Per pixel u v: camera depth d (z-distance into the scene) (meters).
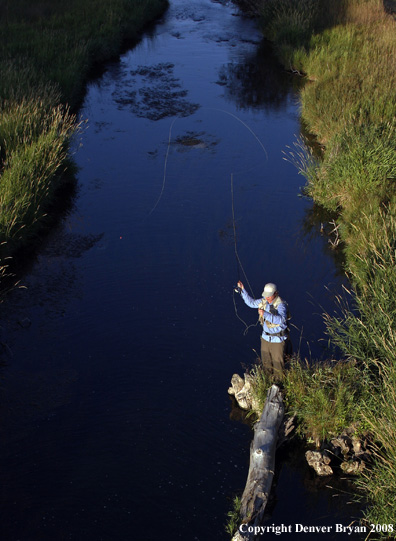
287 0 22.64
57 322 7.78
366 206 9.73
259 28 23.55
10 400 6.50
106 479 5.59
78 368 6.98
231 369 6.99
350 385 6.27
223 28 23.95
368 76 15.46
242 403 6.46
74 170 11.81
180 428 6.18
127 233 9.95
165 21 24.89
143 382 6.78
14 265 9.09
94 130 14.13
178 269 8.90
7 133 11.52
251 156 12.88
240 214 10.55
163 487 5.52
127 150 13.10
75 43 18.55
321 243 9.77
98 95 16.47
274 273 8.90
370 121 12.66
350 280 8.76
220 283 8.59
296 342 7.44
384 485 5.36
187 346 7.33
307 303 8.23
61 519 5.21
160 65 19.22
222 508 5.33
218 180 11.79
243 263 9.11
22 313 7.93
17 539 5.03
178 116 15.05
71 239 9.77
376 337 6.70
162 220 10.33
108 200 11.05
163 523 5.18
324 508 5.50
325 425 6.08
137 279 8.66
